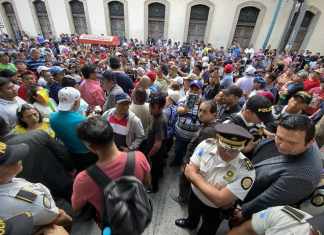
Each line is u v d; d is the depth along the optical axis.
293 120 1.07
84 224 1.90
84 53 8.33
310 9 11.59
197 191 1.51
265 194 1.21
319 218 0.80
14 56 5.74
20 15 15.57
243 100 3.07
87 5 14.06
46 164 1.53
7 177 0.94
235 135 1.05
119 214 0.82
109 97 2.60
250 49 11.92
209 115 1.83
